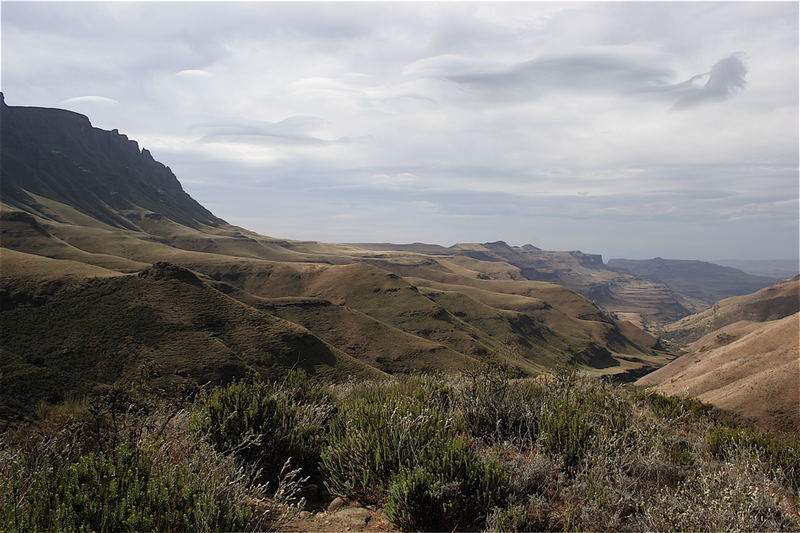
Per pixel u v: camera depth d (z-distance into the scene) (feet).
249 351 232.12
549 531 12.34
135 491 11.02
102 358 202.39
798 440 22.06
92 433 15.05
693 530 11.62
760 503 12.84
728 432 21.53
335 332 364.79
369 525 13.51
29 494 10.79
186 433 16.80
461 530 12.96
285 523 13.01
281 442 17.26
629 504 13.24
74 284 265.54
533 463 15.08
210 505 11.27
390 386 27.43
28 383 125.29
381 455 15.07
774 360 182.80
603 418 19.38
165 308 249.14
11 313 233.55
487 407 19.97
